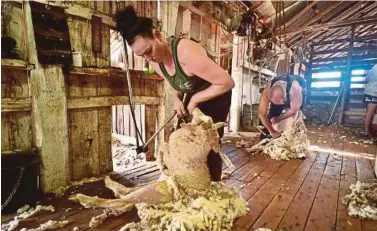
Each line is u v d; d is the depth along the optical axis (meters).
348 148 3.45
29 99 1.58
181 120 1.56
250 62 4.95
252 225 1.33
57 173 1.74
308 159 2.80
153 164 2.51
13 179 1.42
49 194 1.67
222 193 1.43
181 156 1.33
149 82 2.54
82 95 1.92
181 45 1.25
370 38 6.48
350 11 5.90
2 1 1.41
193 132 1.31
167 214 1.25
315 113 7.30
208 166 1.54
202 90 1.38
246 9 4.23
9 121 1.50
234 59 4.81
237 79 4.77
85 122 1.98
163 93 2.66
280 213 1.48
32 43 1.54
